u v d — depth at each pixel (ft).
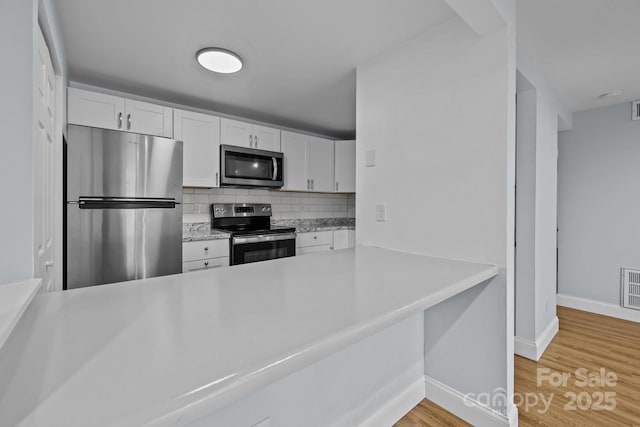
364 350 4.86
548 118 8.26
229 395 1.57
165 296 3.04
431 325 5.82
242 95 8.94
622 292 9.95
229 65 6.79
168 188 7.77
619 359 7.41
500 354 4.86
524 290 7.61
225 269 4.36
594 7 5.08
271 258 10.54
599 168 10.36
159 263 7.61
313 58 6.56
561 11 5.19
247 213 11.75
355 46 6.09
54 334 2.12
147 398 1.43
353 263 4.83
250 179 10.49
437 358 5.74
